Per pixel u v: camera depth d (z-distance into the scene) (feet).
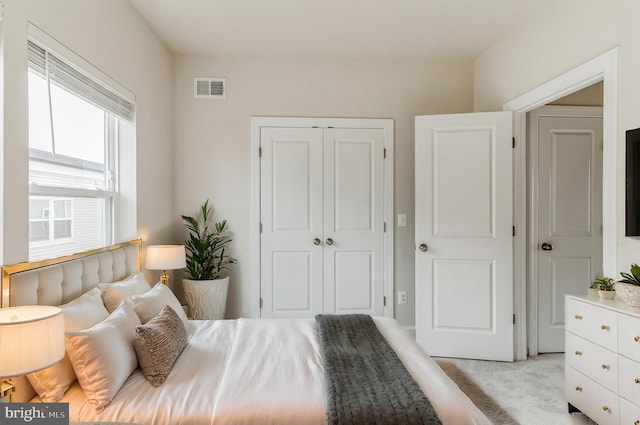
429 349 9.93
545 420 6.68
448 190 9.80
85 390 4.32
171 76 10.67
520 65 8.99
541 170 9.80
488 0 8.02
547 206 9.85
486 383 8.19
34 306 4.37
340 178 11.10
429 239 9.93
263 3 8.11
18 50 4.72
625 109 6.06
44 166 5.69
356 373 4.81
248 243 11.04
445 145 9.81
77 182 6.70
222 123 10.92
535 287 9.88
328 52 10.66
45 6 5.23
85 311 5.13
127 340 4.95
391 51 10.61
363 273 11.18
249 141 10.98
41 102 5.55
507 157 9.37
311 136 11.04
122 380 4.54
